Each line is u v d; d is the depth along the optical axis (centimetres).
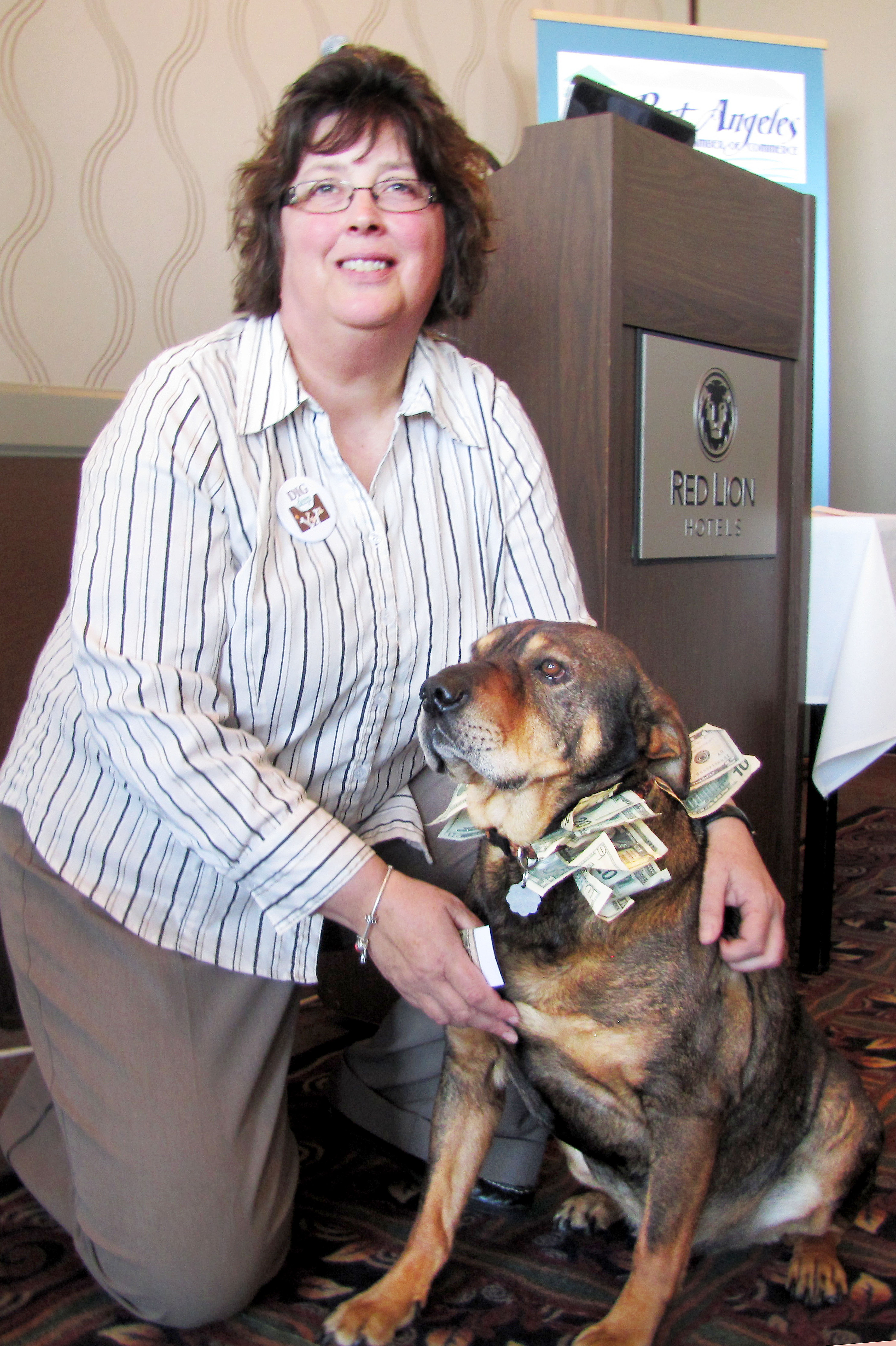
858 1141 143
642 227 187
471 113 325
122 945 127
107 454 122
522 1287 134
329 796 141
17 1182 155
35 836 132
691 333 202
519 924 124
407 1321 121
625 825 121
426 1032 154
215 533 122
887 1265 141
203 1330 124
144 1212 119
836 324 459
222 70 267
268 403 128
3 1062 176
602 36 322
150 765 116
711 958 125
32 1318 126
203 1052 126
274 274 137
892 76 431
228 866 119
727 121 343
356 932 123
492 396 153
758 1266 143
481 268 151
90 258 253
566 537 159
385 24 298
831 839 236
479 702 118
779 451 232
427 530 140
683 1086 120
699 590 211
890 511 454
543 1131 153
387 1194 154
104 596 118
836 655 241
